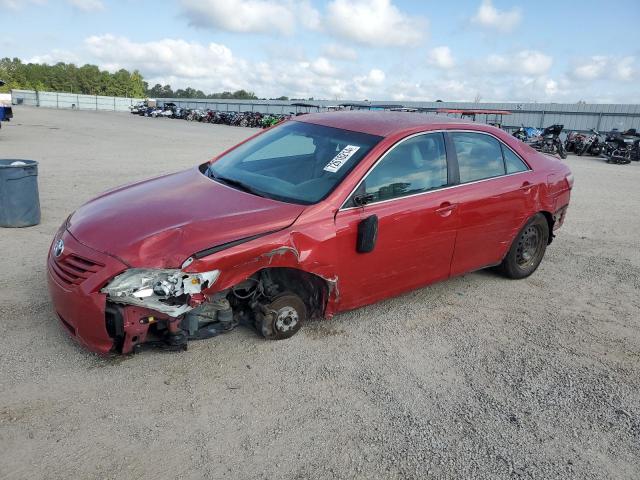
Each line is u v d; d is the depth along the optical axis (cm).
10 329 358
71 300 300
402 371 343
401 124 420
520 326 425
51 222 648
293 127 453
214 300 318
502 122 4319
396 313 432
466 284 509
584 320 444
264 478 244
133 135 2406
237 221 325
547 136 2198
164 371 322
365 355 360
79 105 8850
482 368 355
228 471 246
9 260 495
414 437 279
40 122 3044
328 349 363
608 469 266
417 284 419
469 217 433
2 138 1794
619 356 385
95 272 295
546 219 529
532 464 265
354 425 286
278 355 349
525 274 530
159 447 259
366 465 257
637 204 1020
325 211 348
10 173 592
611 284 535
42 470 238
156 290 293
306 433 277
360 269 371
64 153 1431
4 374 307
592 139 2375
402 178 393
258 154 433
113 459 248
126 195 381
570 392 333
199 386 309
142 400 293
